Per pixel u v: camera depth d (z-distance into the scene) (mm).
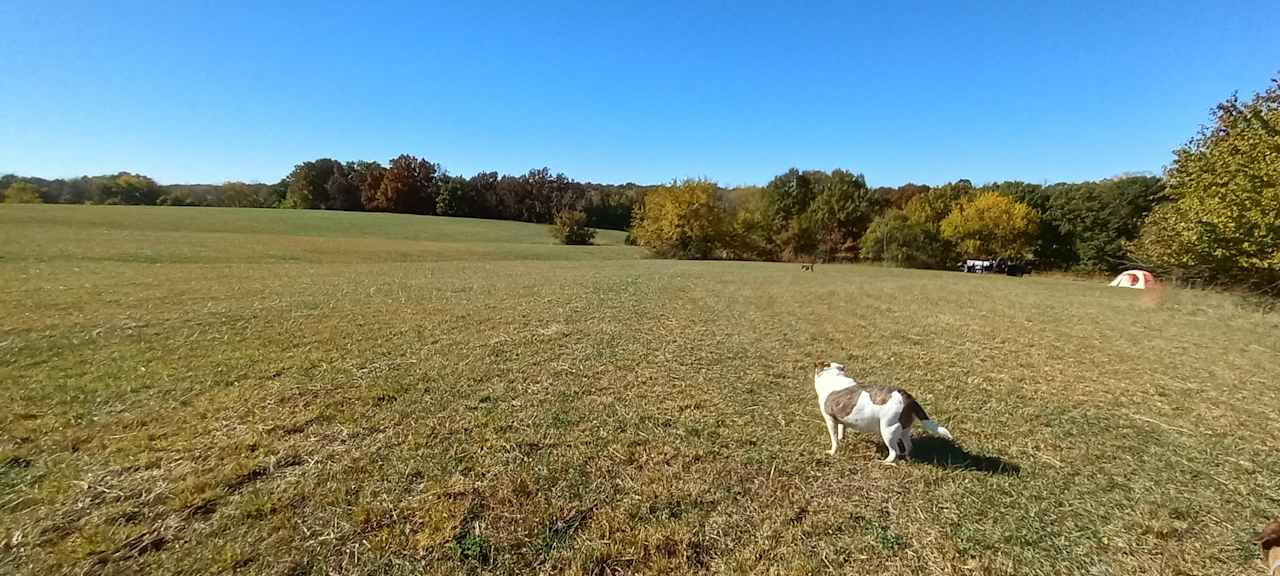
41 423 5086
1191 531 3867
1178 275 19703
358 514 3740
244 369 6922
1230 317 14062
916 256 48000
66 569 3148
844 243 57062
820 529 3768
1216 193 16203
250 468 4309
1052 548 3633
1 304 10609
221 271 18859
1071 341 10570
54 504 3768
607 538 3604
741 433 5426
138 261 21422
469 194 88000
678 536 3625
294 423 5238
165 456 4504
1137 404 6711
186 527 3572
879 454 4965
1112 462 4980
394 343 8547
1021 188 57594
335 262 27219
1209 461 5035
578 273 23516
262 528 3570
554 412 5812
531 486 4207
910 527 3818
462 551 3414
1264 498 4355
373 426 5254
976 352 9453
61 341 7965
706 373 7570
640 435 5289
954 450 5129
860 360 8695
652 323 11172
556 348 8609
